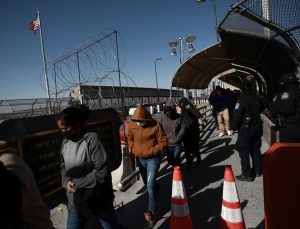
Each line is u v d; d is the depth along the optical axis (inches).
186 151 273.3
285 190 95.2
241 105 215.0
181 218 130.4
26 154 129.4
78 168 108.4
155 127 175.3
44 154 140.4
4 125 123.5
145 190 227.3
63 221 182.5
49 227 72.2
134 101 1239.5
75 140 110.8
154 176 172.6
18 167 66.6
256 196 192.1
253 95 216.1
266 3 222.8
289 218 95.3
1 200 57.7
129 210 192.1
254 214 167.0
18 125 127.9
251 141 223.5
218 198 196.7
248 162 221.5
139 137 175.9
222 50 383.2
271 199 97.0
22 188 64.6
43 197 139.1
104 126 190.5
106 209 113.7
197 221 166.1
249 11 224.7
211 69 522.9
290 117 191.6
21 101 871.1
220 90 443.8
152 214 165.6
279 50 264.5
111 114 201.5
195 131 279.4
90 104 260.8
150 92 1692.9
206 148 370.9
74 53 239.8
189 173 264.8
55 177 147.1
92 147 108.1
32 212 68.0
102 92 266.1
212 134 472.1
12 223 58.6
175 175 132.3
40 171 137.4
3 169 60.9
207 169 271.4
